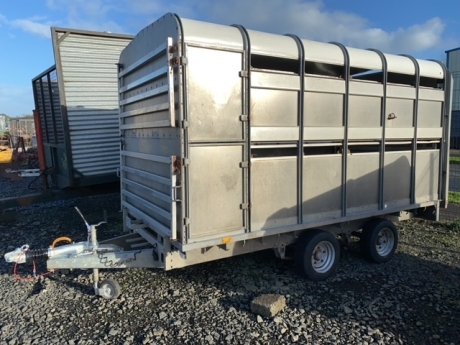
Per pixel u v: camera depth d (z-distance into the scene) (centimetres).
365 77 629
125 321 384
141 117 466
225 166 399
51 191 728
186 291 452
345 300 434
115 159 792
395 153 566
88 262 416
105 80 768
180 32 359
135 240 488
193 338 354
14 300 430
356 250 611
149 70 430
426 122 600
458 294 453
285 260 551
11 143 2422
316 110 470
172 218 372
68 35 717
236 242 436
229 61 392
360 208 532
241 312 402
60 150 803
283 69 502
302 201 468
